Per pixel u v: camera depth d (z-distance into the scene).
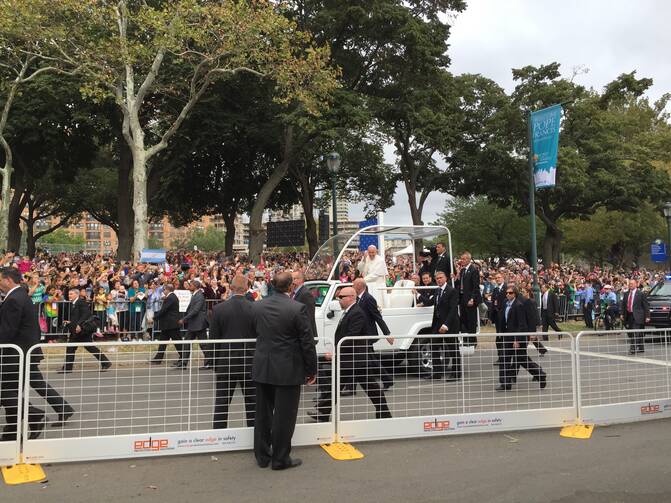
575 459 5.79
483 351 6.91
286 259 28.70
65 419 5.89
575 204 41.84
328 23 27.45
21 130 29.48
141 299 14.87
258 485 5.09
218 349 6.23
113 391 5.89
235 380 6.28
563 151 34.62
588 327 21.55
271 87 28.89
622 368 7.41
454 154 38.84
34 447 5.57
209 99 28.64
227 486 5.07
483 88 38.66
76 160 35.34
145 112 31.55
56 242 120.12
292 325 5.57
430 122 30.88
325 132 25.67
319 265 12.72
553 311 16.53
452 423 6.64
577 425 7.04
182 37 20.06
